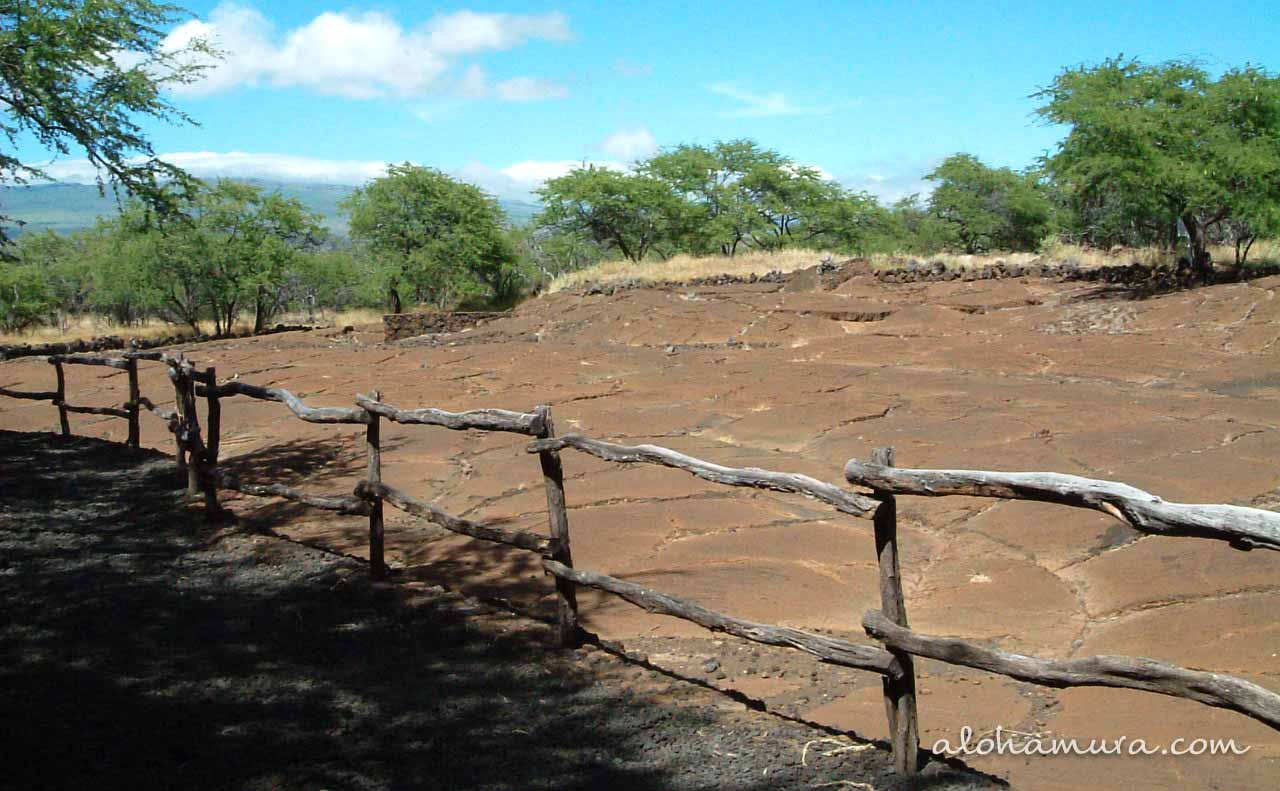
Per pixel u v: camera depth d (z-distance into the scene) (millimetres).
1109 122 20531
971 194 50656
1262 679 4527
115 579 6277
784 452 10578
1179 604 5652
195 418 8516
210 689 4461
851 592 6273
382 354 20781
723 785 3553
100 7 12062
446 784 3559
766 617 5789
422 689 4496
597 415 13039
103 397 16172
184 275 39000
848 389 14211
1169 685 2791
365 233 44562
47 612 5590
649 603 4633
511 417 5246
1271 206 19719
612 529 7738
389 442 11469
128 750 3801
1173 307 19047
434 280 45031
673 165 49938
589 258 50656
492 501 8789
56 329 41875
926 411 12234
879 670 3582
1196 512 2623
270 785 3531
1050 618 5699
